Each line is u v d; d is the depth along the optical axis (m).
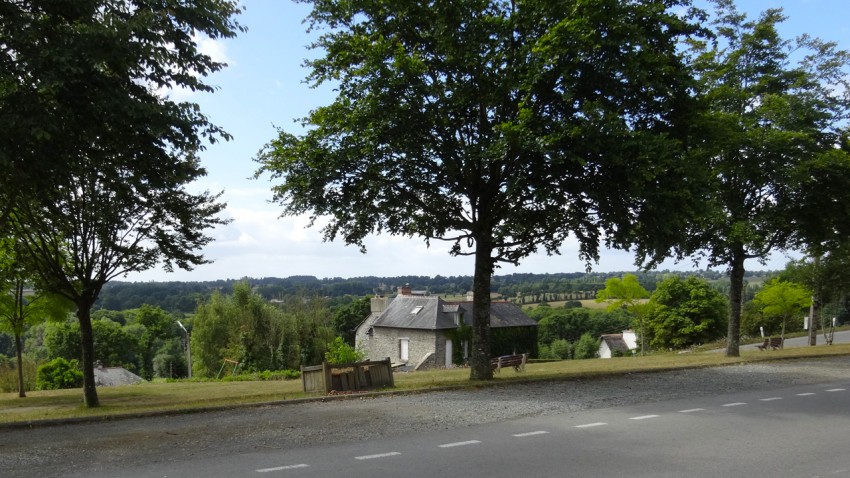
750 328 58.19
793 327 58.94
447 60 15.38
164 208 16.39
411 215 18.94
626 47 14.66
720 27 21.94
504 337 48.47
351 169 16.30
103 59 10.52
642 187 14.55
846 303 63.09
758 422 10.73
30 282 18.45
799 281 35.53
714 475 7.30
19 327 20.78
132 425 11.21
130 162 12.46
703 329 55.75
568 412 11.90
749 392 14.58
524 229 17.95
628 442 9.15
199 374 55.50
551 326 87.56
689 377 17.66
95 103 10.85
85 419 11.66
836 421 10.82
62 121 10.91
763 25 21.17
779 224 21.36
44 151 10.98
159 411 12.38
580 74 14.95
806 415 11.45
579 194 16.16
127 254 16.41
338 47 16.33
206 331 55.62
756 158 20.06
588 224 17.39
